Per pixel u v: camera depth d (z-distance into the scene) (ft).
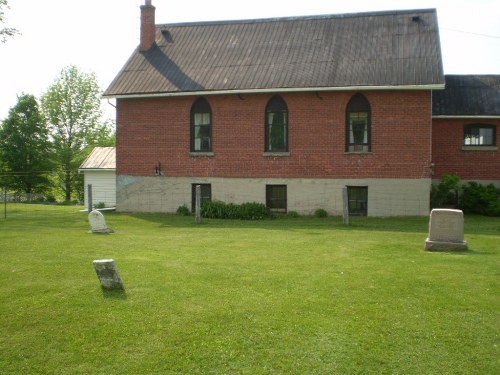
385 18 84.38
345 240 49.83
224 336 23.90
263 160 78.38
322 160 76.33
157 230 59.67
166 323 25.41
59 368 21.26
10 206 116.67
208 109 80.64
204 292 30.19
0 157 169.27
